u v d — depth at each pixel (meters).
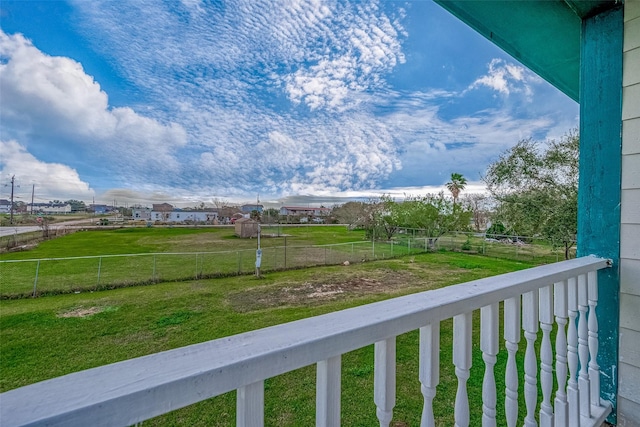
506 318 0.82
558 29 1.71
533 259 11.73
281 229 29.94
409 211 18.97
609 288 1.35
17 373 4.01
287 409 2.64
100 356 4.48
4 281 9.70
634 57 1.32
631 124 1.33
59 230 23.39
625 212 1.33
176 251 17.20
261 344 0.42
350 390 2.80
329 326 0.49
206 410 2.66
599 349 1.38
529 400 0.89
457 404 0.68
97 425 0.30
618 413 1.32
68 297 8.08
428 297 0.66
